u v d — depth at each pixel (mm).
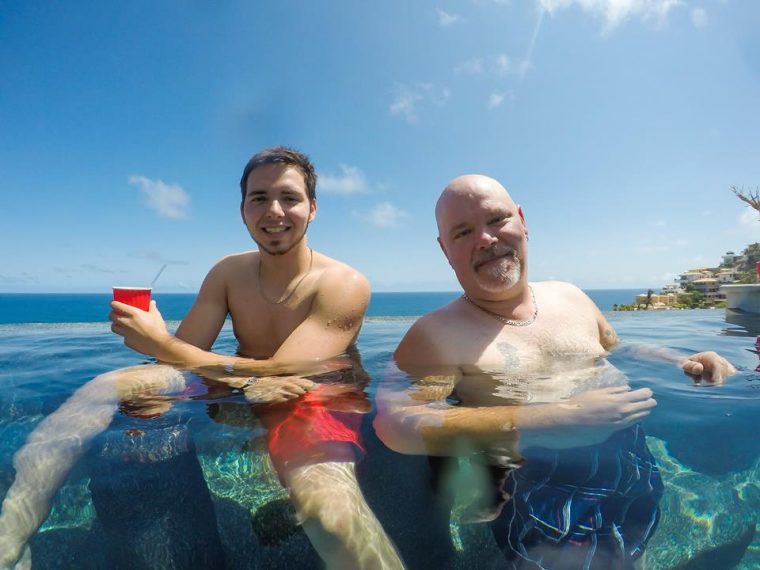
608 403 639
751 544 469
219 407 657
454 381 759
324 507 464
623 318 2146
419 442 585
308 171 1001
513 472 537
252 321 1008
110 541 462
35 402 712
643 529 481
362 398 708
